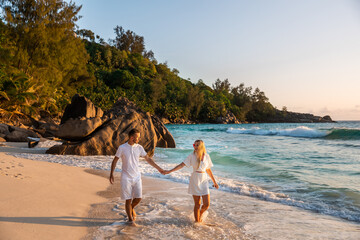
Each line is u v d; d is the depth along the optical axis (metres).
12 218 3.81
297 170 9.56
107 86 99.88
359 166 10.08
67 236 3.56
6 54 35.53
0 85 32.50
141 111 18.78
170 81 140.00
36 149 14.62
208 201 4.55
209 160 4.71
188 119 123.44
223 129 50.66
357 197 6.07
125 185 4.27
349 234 4.07
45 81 40.03
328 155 13.34
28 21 38.75
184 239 3.72
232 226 4.35
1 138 18.02
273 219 4.76
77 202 5.13
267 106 158.75
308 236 3.98
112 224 4.19
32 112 37.50
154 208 5.18
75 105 24.22
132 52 157.12
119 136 14.20
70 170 8.64
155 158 13.45
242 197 6.33
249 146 18.67
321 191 6.68
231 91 166.62
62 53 41.25
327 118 189.00
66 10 40.81
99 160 11.66
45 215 4.17
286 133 31.19
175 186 7.27
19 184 5.63
